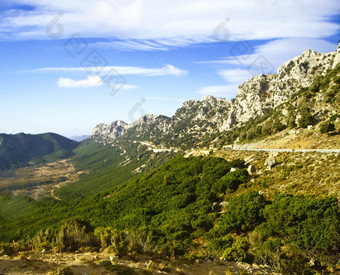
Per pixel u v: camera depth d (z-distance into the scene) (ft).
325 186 106.93
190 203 161.79
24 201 346.33
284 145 193.06
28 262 45.27
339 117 184.65
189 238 106.32
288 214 87.56
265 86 501.15
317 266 66.49
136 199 198.80
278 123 254.47
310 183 115.14
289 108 280.72
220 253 75.72
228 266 64.23
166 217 149.18
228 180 156.35
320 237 69.92
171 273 51.08
